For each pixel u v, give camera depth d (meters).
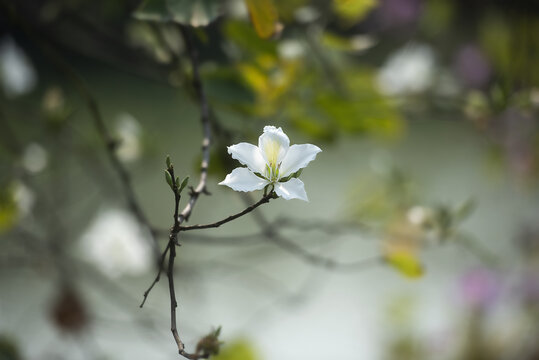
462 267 3.97
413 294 4.04
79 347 2.88
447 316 3.87
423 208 2.30
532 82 2.71
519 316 3.70
